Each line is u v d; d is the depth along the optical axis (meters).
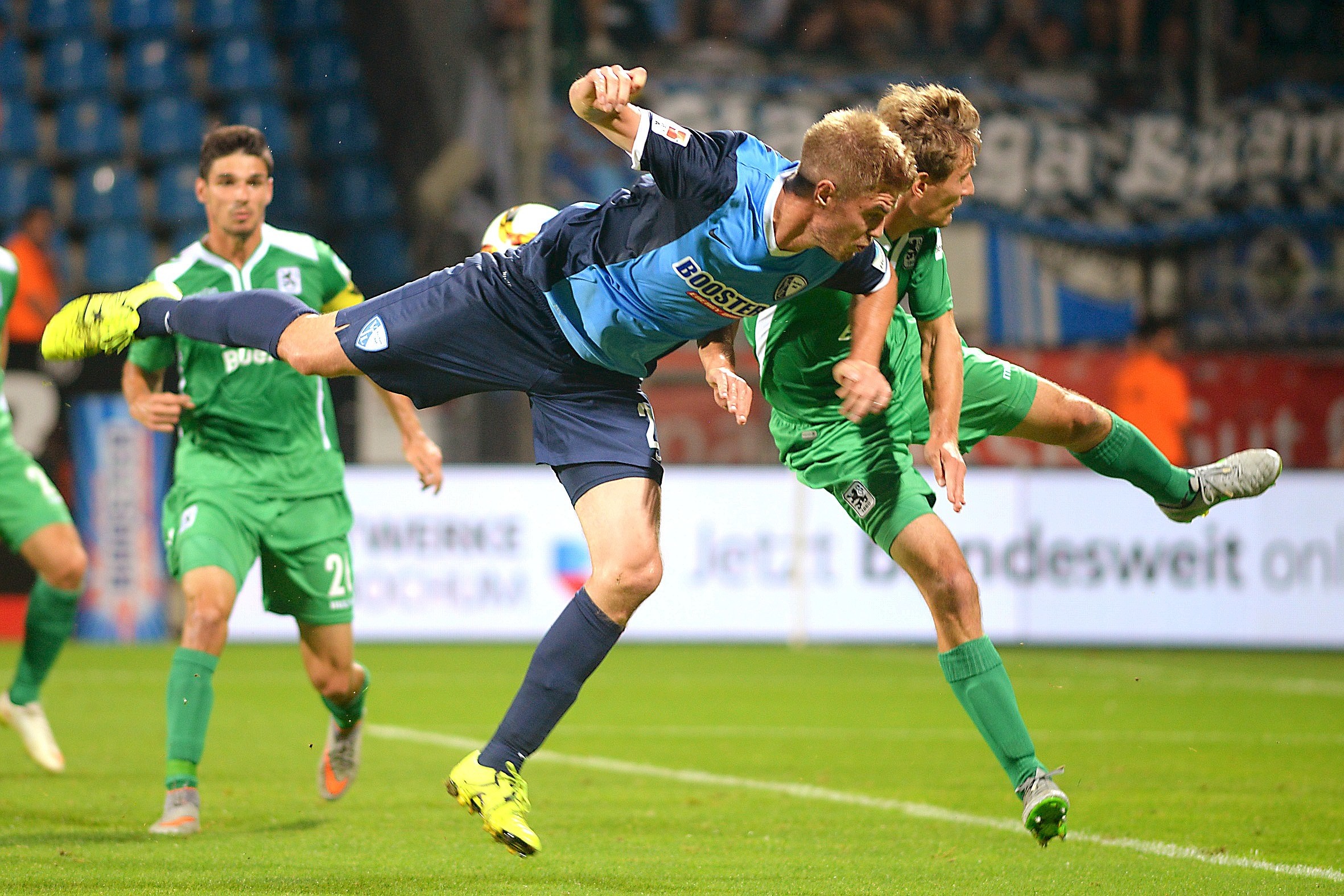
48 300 51.53
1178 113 59.81
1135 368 48.38
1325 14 60.47
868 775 21.95
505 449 49.47
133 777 21.02
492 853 15.59
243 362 18.25
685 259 13.29
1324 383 48.50
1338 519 43.38
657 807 18.91
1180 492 18.16
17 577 44.25
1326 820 18.19
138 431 43.72
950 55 60.41
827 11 60.41
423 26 59.12
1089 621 43.16
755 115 60.31
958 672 14.89
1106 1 60.25
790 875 14.48
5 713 21.27
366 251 59.50
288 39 62.41
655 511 14.26
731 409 14.17
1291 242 58.88
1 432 21.64
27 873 13.98
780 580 43.50
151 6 62.56
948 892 13.68
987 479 43.12
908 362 16.89
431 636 42.88
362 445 45.47
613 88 12.84
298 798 19.41
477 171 58.44
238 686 34.47
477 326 14.38
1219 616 43.22
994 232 58.78
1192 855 15.73
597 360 14.23
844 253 12.99
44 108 61.75
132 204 59.88
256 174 18.53
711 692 33.88
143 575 43.81
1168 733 27.25
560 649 13.80
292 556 18.56
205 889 13.36
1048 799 14.18
